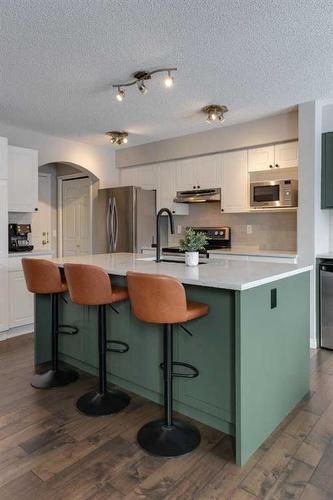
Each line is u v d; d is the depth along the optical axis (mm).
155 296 1856
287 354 2258
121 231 5094
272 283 2072
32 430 2100
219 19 2125
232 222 4867
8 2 1948
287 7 2008
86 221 5855
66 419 2223
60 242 6277
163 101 3498
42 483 1666
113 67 2750
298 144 3609
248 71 2824
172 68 2756
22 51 2494
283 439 2008
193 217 5246
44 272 2625
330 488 1627
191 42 2383
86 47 2443
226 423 2035
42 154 4664
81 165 5160
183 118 4047
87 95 3326
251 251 4254
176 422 2102
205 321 2055
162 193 5152
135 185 5488
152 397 2420
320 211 3623
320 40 2357
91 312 2797
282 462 1809
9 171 4109
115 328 2576
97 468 1768
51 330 2930
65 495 1591
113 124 4270
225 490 1617
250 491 1609
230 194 4445
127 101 3492
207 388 2074
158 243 2857
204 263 2689
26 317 4023
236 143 4285
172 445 1911
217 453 1879
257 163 4219
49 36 2303
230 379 1974
